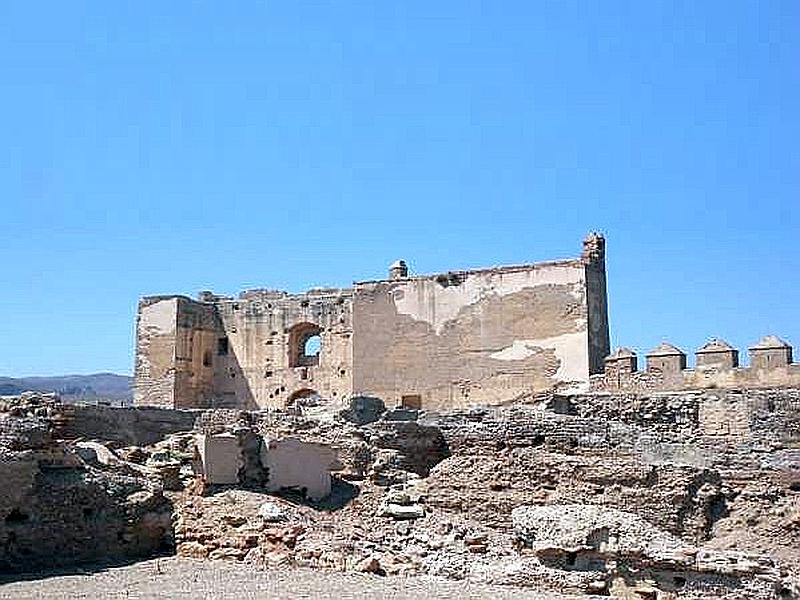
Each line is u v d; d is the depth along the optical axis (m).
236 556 33.75
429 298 59.84
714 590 30.16
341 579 30.75
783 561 31.17
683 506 34.34
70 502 33.97
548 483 36.75
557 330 55.34
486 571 31.70
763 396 40.53
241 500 35.69
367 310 61.88
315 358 66.81
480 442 40.38
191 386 65.88
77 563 33.16
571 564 32.16
